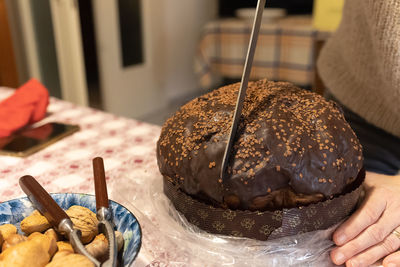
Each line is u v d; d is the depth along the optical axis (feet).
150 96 9.07
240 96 1.28
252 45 1.23
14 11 6.44
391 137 2.36
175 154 1.48
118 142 2.56
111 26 7.61
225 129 1.41
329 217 1.41
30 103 2.75
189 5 9.71
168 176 1.55
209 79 8.09
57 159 2.29
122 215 1.38
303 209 1.35
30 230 1.32
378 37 1.91
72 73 6.89
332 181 1.36
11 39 6.35
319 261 1.39
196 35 10.28
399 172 2.19
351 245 1.38
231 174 1.33
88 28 7.61
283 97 1.53
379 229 1.41
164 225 1.51
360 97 2.43
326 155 1.36
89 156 2.33
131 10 7.98
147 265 1.37
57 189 1.94
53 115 3.06
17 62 6.70
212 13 10.79
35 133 2.61
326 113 1.47
